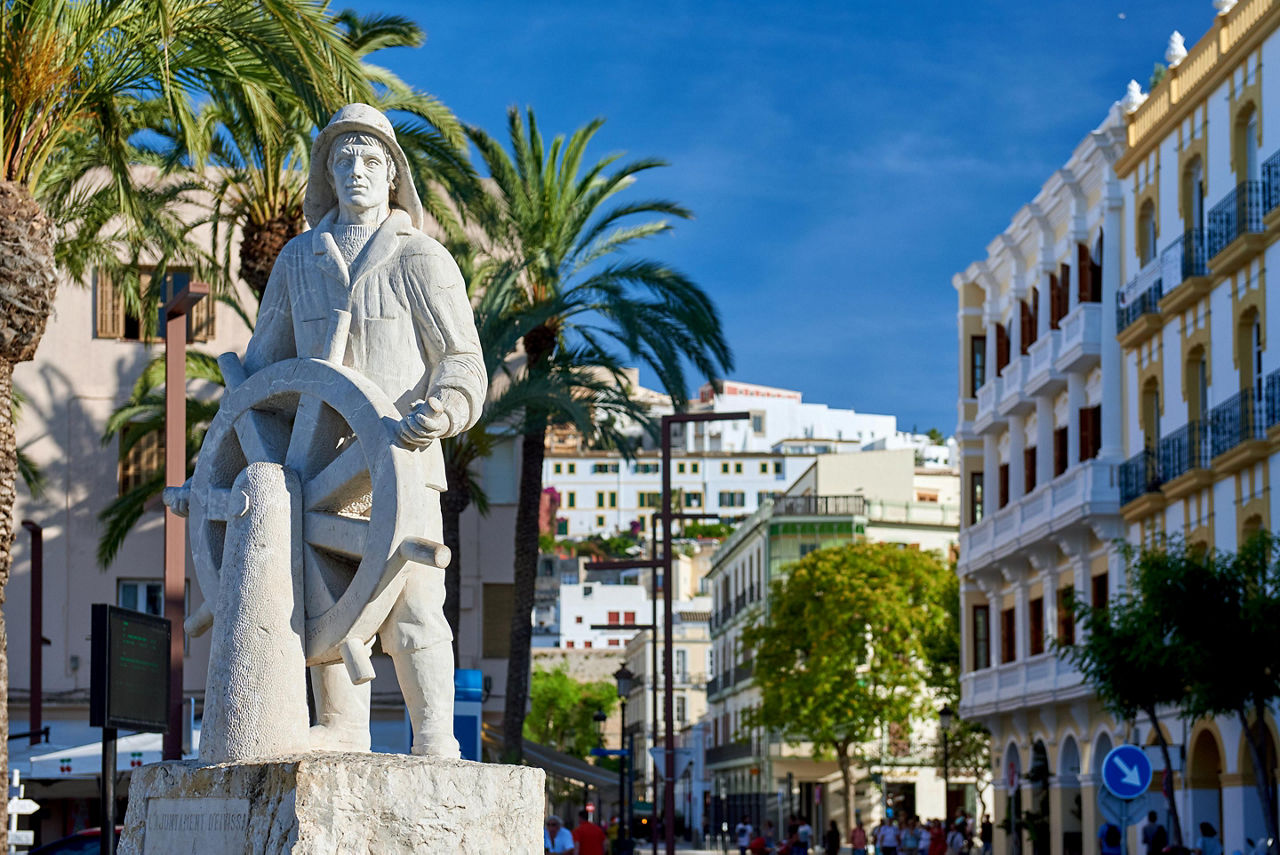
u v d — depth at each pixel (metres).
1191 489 35.81
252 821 6.18
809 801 83.25
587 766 42.66
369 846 6.14
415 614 6.92
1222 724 33.44
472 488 37.19
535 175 30.08
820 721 63.78
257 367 7.47
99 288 39.41
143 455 39.38
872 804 79.56
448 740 6.93
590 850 27.48
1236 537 34.06
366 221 7.39
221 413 7.26
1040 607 46.69
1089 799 42.41
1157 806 36.72
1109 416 41.62
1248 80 34.41
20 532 38.56
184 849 6.38
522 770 6.61
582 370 30.28
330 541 6.80
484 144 29.77
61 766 27.19
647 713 115.50
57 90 17.23
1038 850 45.16
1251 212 33.88
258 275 25.72
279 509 6.79
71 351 39.25
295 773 6.07
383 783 6.19
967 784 77.62
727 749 94.94
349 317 7.20
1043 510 44.16
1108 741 41.44
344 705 7.09
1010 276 49.41
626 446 32.41
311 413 6.99
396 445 6.71
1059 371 43.84
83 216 23.69
